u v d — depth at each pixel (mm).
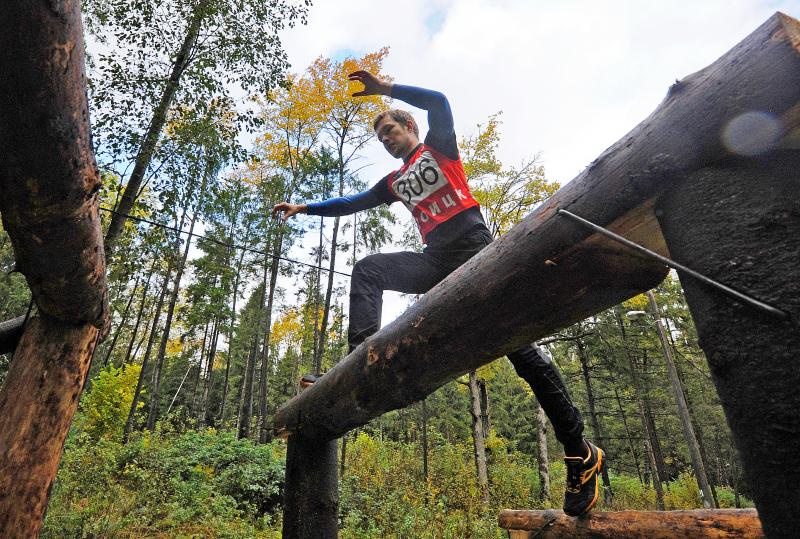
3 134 984
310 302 16938
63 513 6301
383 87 1816
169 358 33531
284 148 16234
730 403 664
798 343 582
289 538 2049
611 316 17625
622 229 857
